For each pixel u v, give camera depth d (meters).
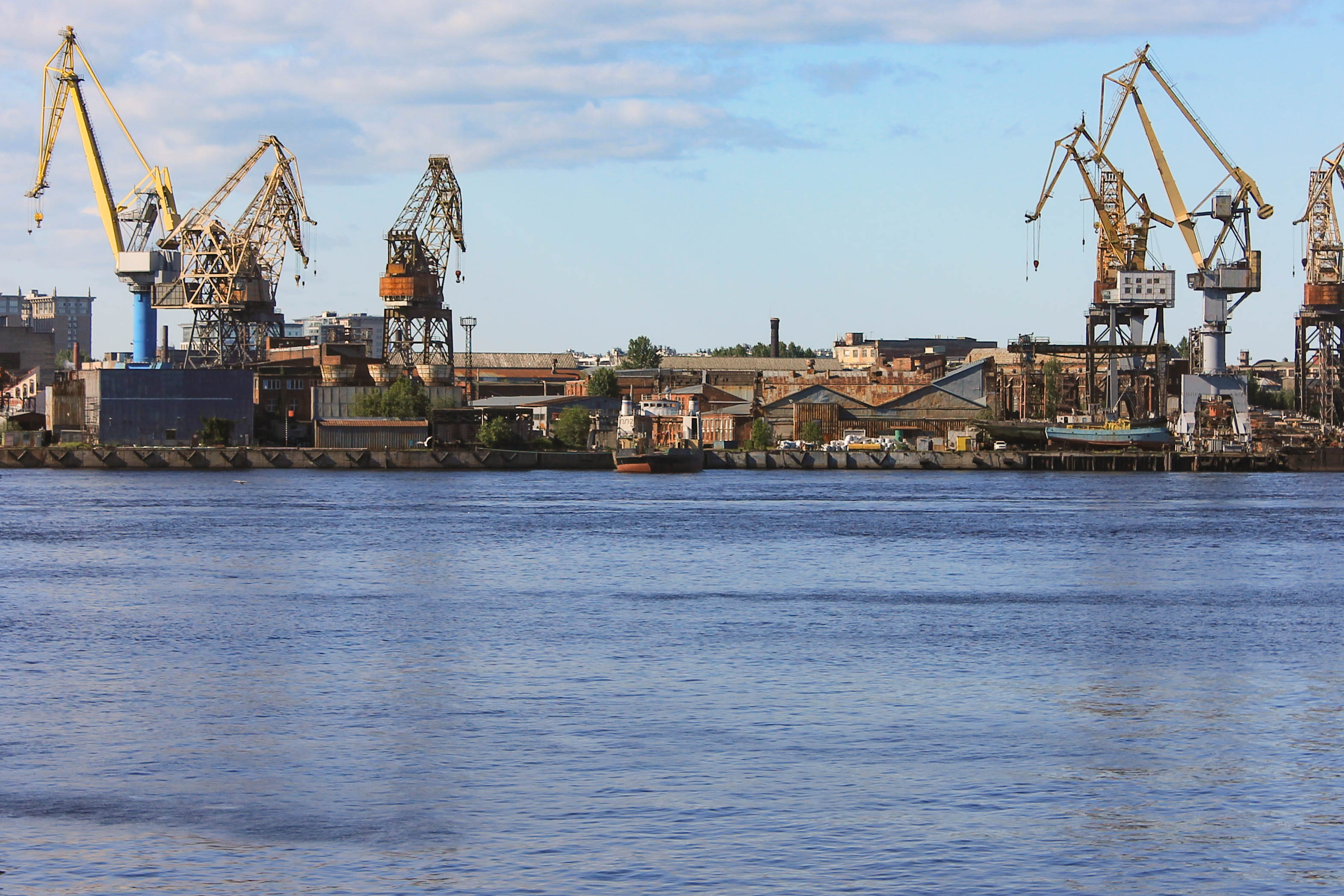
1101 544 132.25
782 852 37.69
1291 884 35.72
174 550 122.31
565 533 141.75
